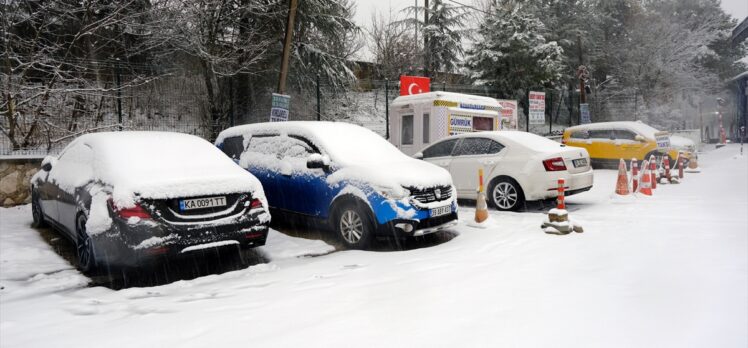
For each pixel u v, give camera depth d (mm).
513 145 8914
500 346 2748
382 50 26531
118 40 12734
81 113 11047
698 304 3383
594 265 4664
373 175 6238
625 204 9070
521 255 5285
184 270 5504
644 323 3049
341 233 6457
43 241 6637
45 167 6727
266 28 15453
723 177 12586
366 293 4031
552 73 23719
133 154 5527
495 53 23812
